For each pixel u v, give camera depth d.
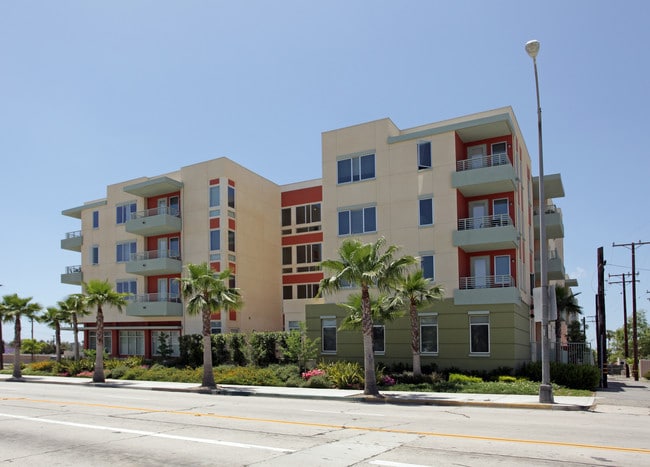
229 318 37.91
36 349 62.66
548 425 12.54
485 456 8.94
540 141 18.05
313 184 44.09
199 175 40.03
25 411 16.25
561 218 37.44
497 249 28.44
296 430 11.96
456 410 16.16
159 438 11.20
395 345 27.98
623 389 25.00
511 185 27.56
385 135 29.97
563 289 35.00
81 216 47.50
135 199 43.56
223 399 20.23
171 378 28.86
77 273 46.28
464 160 28.06
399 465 8.37
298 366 28.11
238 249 39.66
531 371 24.59
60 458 9.47
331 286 20.53
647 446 9.75
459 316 26.77
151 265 39.47
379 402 18.95
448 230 27.78
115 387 26.91
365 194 30.09
